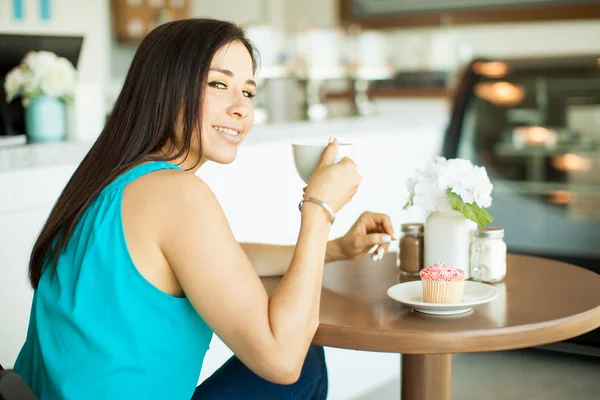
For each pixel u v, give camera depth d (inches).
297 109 202.8
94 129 123.6
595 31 221.8
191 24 54.3
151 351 49.9
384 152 145.7
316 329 52.4
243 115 54.5
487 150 127.4
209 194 50.1
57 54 126.8
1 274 83.6
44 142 114.9
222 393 62.2
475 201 63.0
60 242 52.2
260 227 115.6
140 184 50.3
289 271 51.6
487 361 100.8
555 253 121.0
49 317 51.9
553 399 88.8
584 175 121.6
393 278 67.1
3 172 83.2
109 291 49.5
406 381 65.1
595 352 87.4
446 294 55.3
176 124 52.9
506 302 58.4
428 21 245.4
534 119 124.6
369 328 51.8
